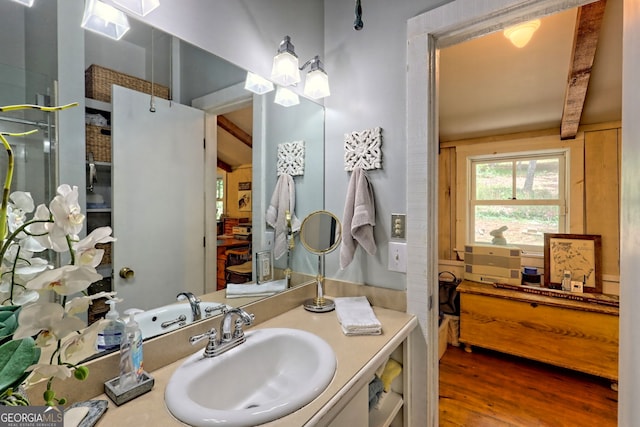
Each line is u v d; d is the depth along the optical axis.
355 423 0.86
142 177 0.93
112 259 0.86
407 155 1.30
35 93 0.72
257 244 1.30
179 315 1.01
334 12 1.54
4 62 0.67
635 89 0.65
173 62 0.99
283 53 1.22
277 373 1.04
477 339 2.61
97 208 0.83
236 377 0.93
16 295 0.54
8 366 0.42
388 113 1.37
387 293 1.37
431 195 1.28
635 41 0.65
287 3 1.37
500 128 2.79
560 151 2.70
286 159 1.41
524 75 1.97
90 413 0.65
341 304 1.33
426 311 1.27
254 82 1.26
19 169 0.68
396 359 1.29
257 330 1.12
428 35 1.25
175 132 1.02
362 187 1.38
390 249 1.36
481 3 1.12
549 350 2.32
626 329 0.75
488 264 2.77
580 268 2.50
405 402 1.27
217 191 1.16
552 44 1.67
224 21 1.13
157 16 0.94
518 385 2.19
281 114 1.38
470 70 1.95
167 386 0.76
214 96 1.12
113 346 0.78
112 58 0.85
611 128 2.47
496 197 3.02
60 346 0.50
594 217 2.54
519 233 2.91
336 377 0.83
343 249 1.40
